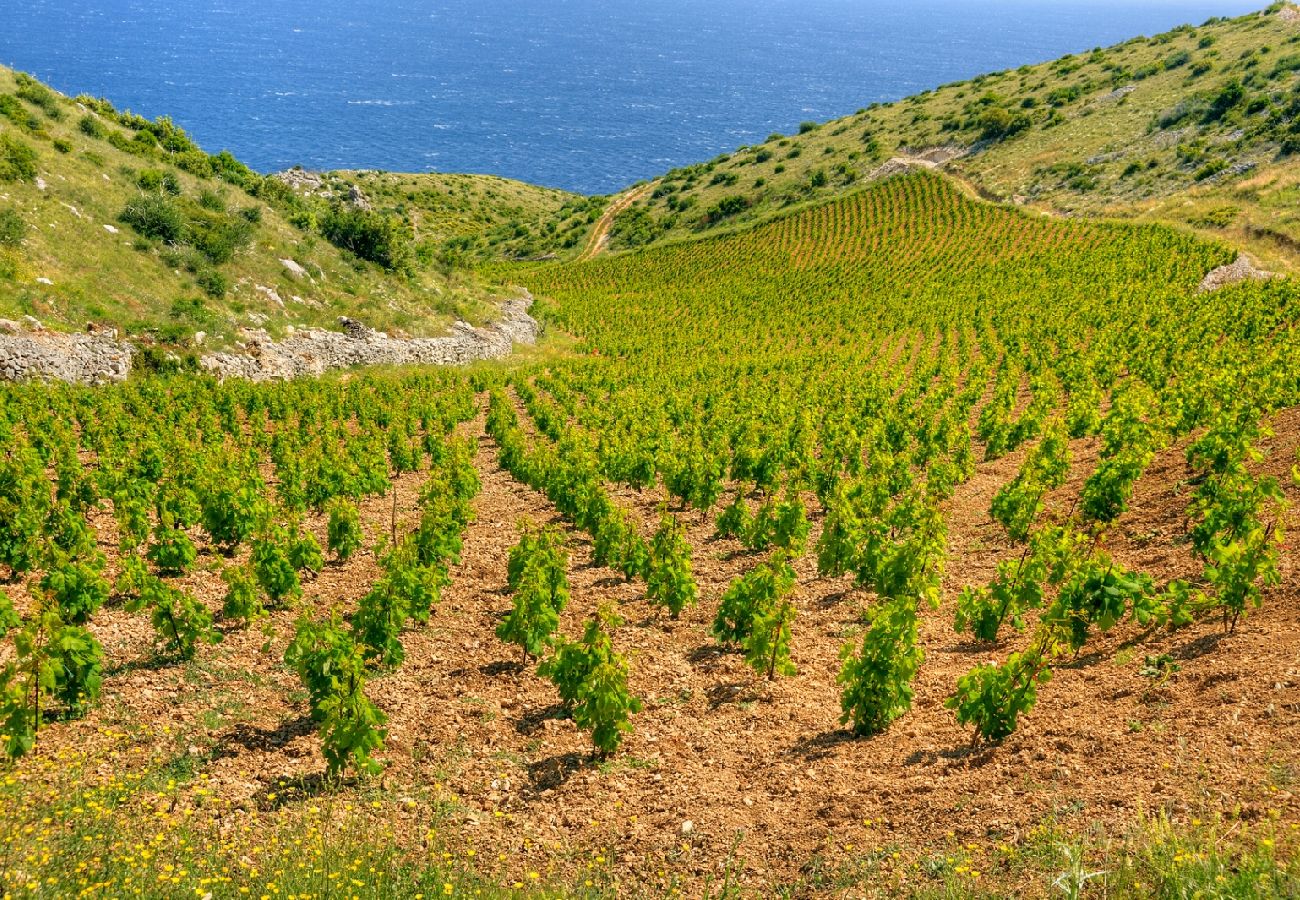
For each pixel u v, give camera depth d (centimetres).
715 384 3819
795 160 11744
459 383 3697
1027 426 2380
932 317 5381
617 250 10444
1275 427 1884
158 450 2097
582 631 1359
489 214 14462
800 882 727
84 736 984
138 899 624
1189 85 8869
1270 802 668
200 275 3684
